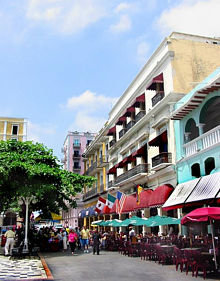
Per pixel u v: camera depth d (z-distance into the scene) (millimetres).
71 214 55625
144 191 21125
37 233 26375
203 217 10055
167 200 16859
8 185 18156
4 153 17719
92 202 43250
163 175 20281
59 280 9633
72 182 19500
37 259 15828
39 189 17266
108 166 36125
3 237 26422
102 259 15805
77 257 17016
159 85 21609
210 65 21156
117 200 23328
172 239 14945
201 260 9938
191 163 16719
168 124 19953
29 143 19641
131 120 26828
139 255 16984
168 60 20578
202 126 16188
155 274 10617
